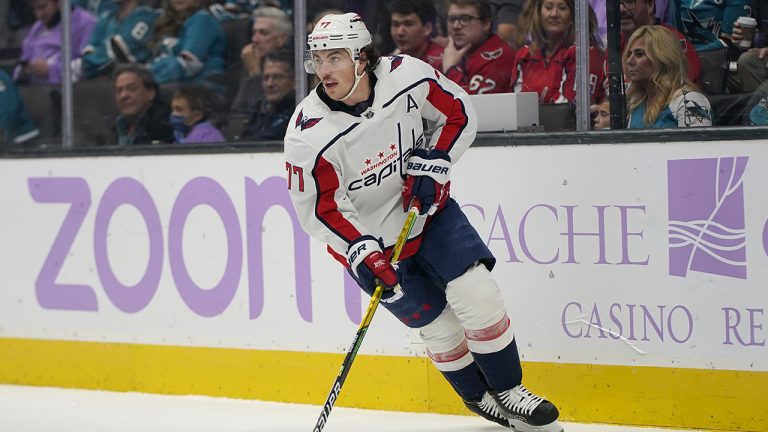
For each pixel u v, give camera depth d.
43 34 18.53
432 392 15.17
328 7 16.47
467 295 12.93
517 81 15.67
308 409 15.78
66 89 18.27
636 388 14.00
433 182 12.61
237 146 16.39
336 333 15.80
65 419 15.82
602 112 14.98
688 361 13.71
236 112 17.27
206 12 17.31
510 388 13.30
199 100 17.52
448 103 13.02
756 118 14.14
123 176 17.36
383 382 15.48
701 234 13.59
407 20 16.25
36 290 18.22
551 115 15.44
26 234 18.27
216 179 16.61
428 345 13.91
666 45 14.52
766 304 13.28
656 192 13.78
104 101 18.12
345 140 12.44
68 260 17.91
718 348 13.55
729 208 13.43
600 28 14.87
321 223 12.46
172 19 17.61
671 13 14.48
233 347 16.59
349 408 15.72
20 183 18.25
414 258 13.28
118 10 17.86
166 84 17.72
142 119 17.94
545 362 14.52
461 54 16.00
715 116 14.34
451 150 12.90
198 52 17.41
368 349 15.55
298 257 16.00
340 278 15.69
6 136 18.94
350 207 12.62
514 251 14.62
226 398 16.67
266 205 16.23
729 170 13.41
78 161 17.73
